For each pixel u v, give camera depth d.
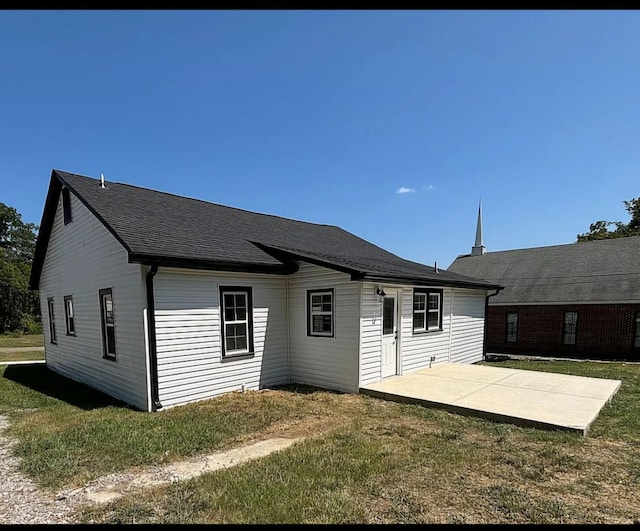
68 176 9.62
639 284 16.19
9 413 6.80
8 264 30.48
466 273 22.31
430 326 10.68
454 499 3.43
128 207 8.89
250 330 8.45
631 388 8.42
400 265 11.84
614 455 4.52
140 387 6.92
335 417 6.23
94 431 5.48
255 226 11.71
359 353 7.95
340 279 8.23
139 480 3.93
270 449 4.85
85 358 9.38
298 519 3.09
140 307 6.82
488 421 5.98
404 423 5.88
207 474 4.02
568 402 6.71
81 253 9.32
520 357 16.23
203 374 7.53
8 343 22.16
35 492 3.67
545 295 18.03
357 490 3.61
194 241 8.05
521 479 3.86
